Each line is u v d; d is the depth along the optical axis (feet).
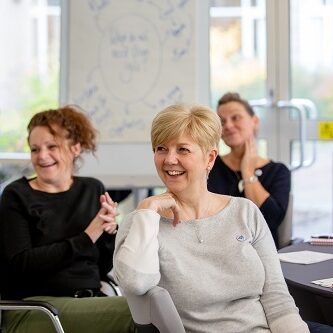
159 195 7.37
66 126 10.47
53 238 9.98
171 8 15.16
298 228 16.16
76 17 15.26
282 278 7.55
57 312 8.49
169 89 15.16
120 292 10.62
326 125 15.65
